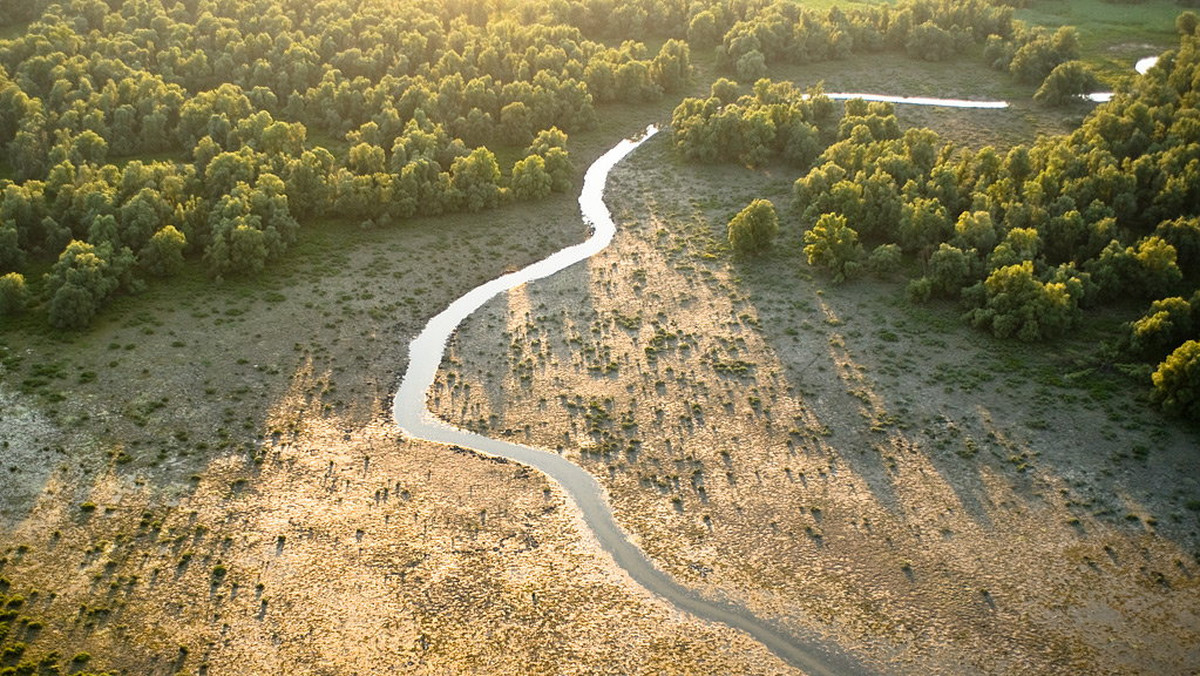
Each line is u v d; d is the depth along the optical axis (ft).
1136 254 404.77
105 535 291.38
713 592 279.28
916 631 265.95
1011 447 331.16
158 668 251.19
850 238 437.58
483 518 305.53
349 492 314.14
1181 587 276.62
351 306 416.46
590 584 281.74
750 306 420.36
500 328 406.82
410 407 358.43
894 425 344.08
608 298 429.38
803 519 304.09
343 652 258.16
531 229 493.36
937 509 306.14
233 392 357.82
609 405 358.43
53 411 340.80
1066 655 258.16
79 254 396.98
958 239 424.87
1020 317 386.52
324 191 480.64
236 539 292.61
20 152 485.56
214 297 414.62
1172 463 320.50
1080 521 299.38
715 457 331.57
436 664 255.70
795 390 364.17
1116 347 371.35
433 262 456.86
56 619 263.49
